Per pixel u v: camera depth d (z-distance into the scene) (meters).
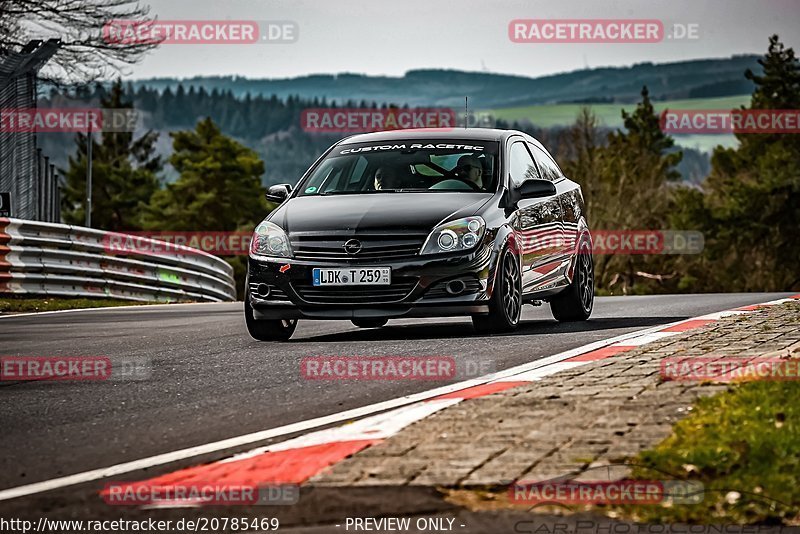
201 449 14.62
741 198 165.12
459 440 13.79
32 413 17.69
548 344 23.19
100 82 77.75
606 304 37.91
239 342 26.39
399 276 25.02
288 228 25.89
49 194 84.06
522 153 29.39
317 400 17.94
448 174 27.38
